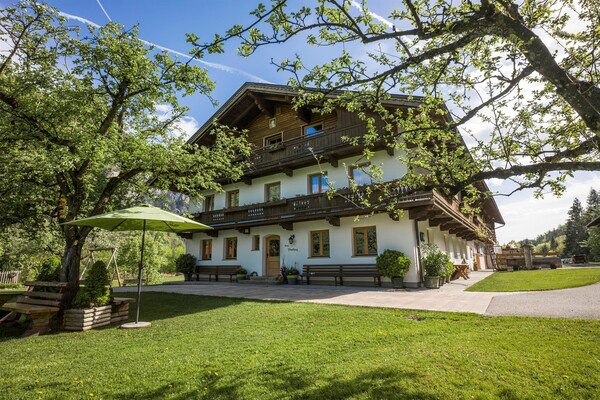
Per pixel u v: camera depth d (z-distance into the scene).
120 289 15.78
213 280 20.47
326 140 15.47
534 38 2.61
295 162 16.59
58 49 8.54
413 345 4.91
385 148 13.73
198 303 10.33
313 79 3.75
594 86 2.59
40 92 8.46
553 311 6.83
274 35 3.25
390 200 4.78
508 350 4.44
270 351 4.93
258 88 17.72
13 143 8.43
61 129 8.33
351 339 5.41
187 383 3.84
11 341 6.23
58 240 17.91
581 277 13.27
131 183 10.67
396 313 7.36
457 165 4.46
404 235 13.97
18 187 9.36
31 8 7.94
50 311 6.98
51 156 6.95
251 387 3.67
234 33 3.08
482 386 3.46
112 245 22.47
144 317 8.36
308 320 7.00
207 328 6.70
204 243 21.95
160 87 8.98
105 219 7.61
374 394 3.37
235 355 4.79
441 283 14.16
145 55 8.76
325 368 4.12
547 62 2.60
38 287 8.52
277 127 19.27
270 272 18.42
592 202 72.06
